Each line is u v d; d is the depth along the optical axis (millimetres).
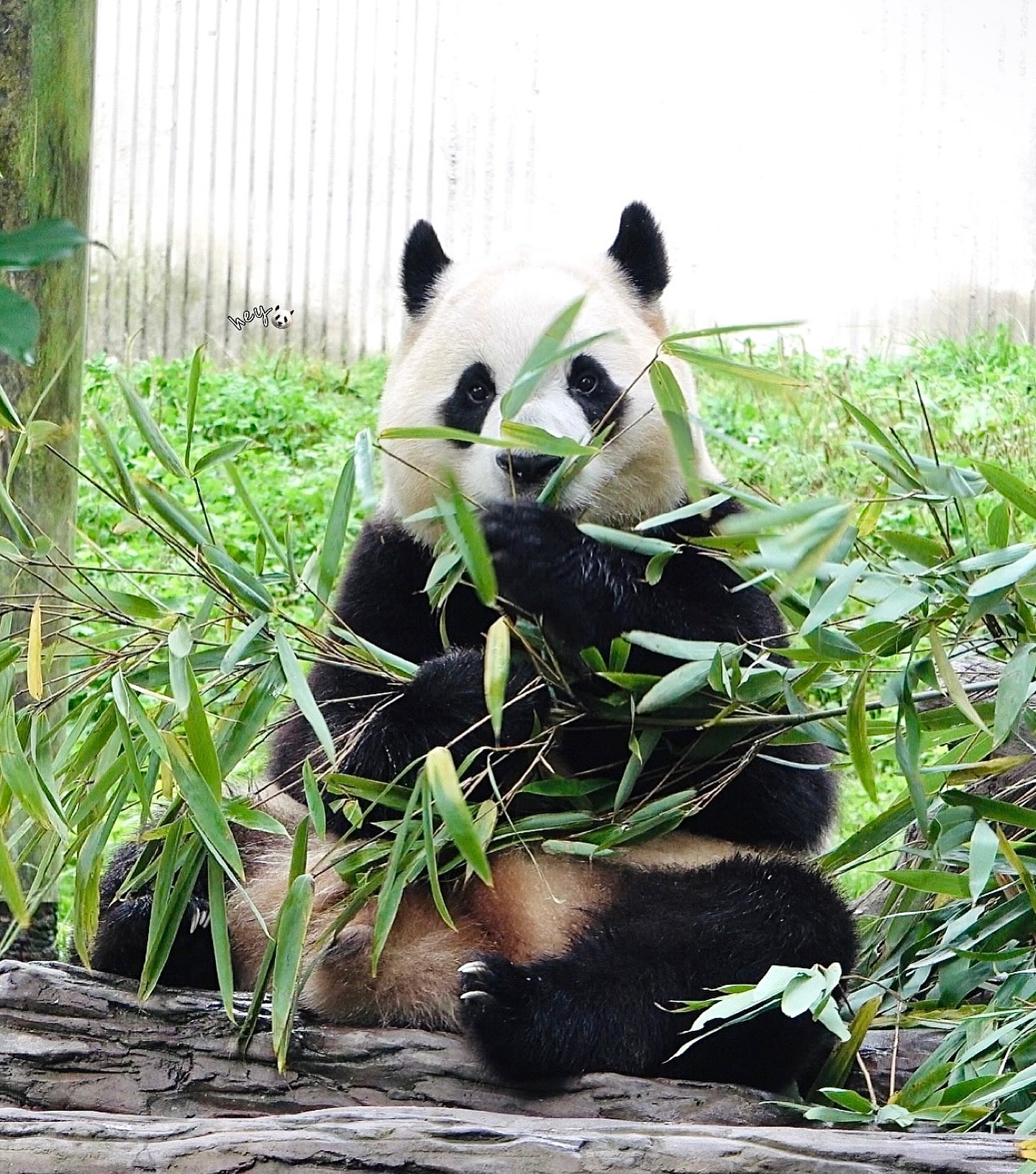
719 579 7695
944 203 30172
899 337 29141
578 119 30422
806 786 7898
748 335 26266
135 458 19734
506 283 8336
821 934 6750
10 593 8539
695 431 8258
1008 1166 5379
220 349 28281
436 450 8102
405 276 8961
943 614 6355
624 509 8133
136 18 28859
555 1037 6332
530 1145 5434
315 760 7531
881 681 8727
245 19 29312
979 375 24188
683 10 30297
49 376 9312
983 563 6238
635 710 6734
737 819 7777
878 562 6988
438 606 7520
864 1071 6969
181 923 7172
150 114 28938
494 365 8008
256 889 7555
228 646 6723
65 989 6590
